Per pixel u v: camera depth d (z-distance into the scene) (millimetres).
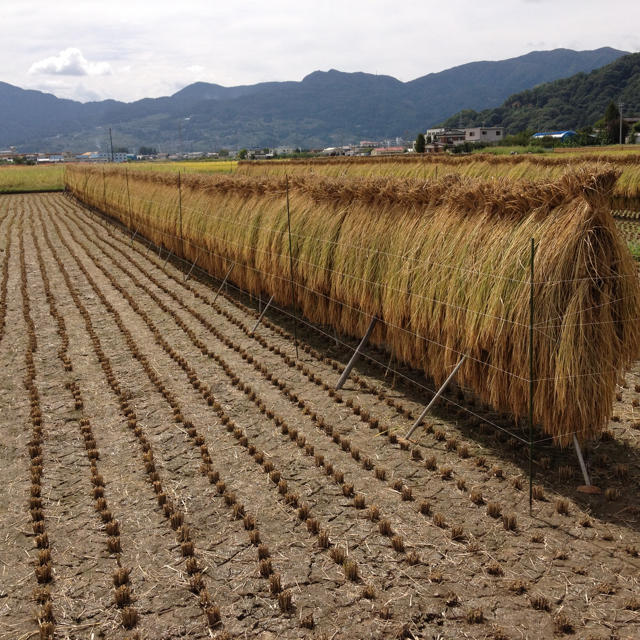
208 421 7109
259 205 11938
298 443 6426
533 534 4695
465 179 7316
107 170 31781
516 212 6051
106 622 3955
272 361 9180
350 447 6312
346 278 8648
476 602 3986
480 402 7320
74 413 7391
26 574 4461
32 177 55062
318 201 10000
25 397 7906
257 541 4746
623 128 77688
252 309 12211
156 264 17359
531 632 3697
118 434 6797
